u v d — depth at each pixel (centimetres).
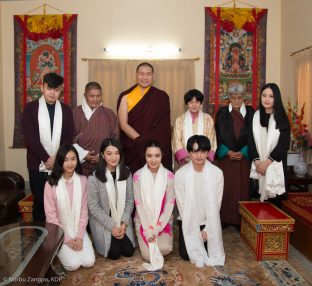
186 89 436
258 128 253
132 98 281
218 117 278
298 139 324
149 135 275
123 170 233
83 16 431
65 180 221
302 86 359
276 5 436
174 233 282
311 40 351
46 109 251
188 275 203
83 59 434
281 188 242
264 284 192
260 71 438
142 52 436
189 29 433
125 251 229
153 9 432
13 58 438
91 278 200
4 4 433
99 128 280
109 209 232
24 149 445
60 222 219
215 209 223
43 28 431
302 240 238
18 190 326
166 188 233
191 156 221
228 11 430
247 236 246
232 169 274
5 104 442
